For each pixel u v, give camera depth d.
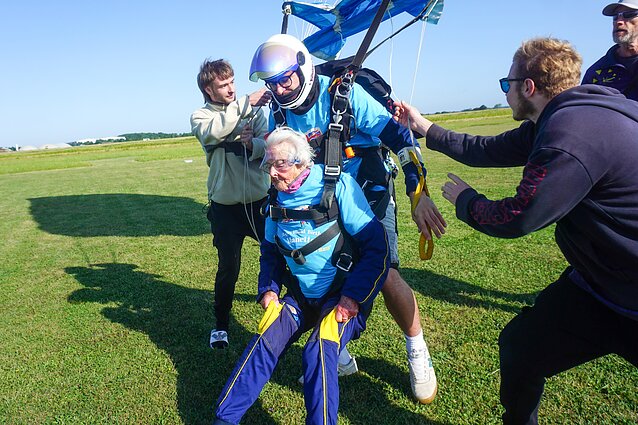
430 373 2.64
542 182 1.54
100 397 3.01
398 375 2.98
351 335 2.25
